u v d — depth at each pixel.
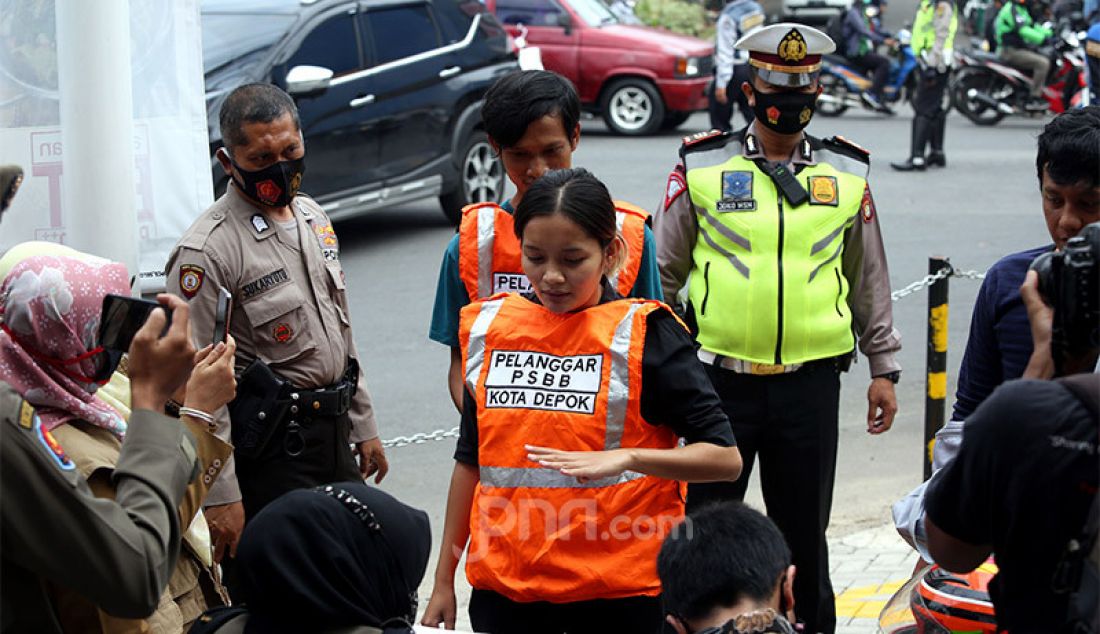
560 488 3.19
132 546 2.33
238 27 10.02
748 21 13.62
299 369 3.98
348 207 10.46
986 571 2.99
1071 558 2.14
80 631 2.62
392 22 10.79
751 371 4.39
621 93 16.16
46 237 5.12
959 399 3.25
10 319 2.66
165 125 5.45
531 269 3.20
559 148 3.82
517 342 3.25
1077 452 2.13
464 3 11.51
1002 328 3.12
